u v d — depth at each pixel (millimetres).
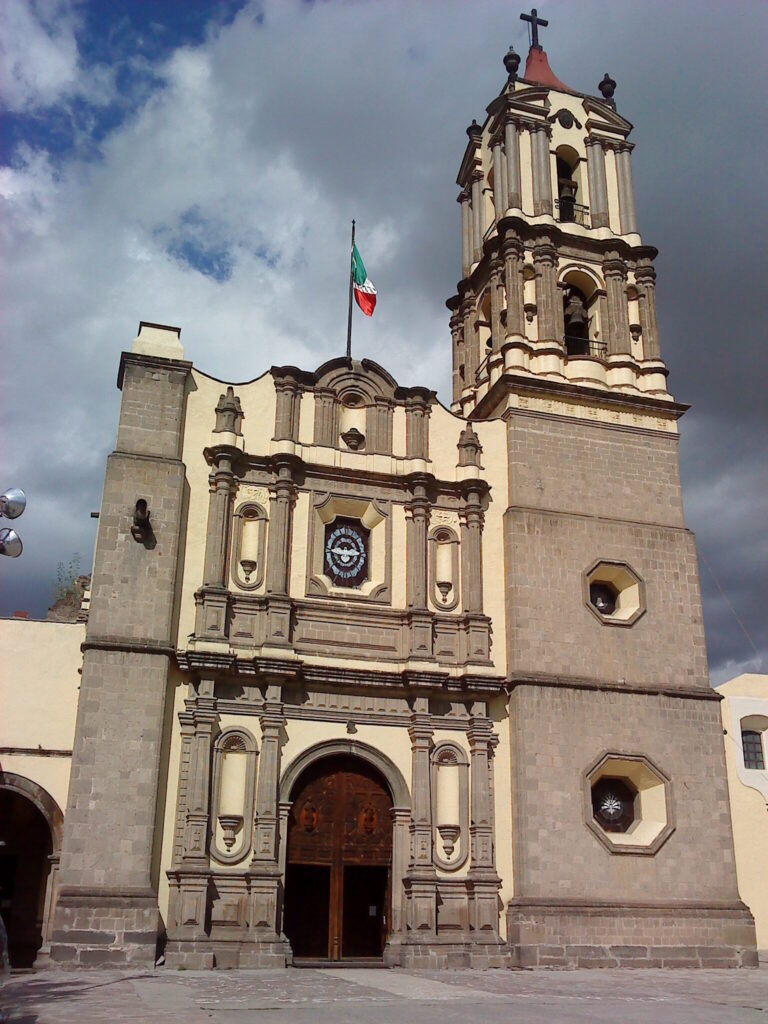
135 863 26953
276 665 29750
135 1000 19172
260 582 31453
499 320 38469
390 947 29109
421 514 33531
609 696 32781
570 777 31453
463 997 21078
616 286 39219
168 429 31703
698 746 33312
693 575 35562
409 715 31391
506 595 33594
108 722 27953
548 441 35750
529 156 40812
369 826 30578
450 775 31250
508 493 34969
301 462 32719
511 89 42344
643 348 38906
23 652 30500
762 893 37625
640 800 33031
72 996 19844
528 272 38938
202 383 33031
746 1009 20031
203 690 29297
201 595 30281
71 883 26438
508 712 32188
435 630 32656
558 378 36781
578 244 39594
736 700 40188
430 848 29922
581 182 41688
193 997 19859
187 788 28328
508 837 30875
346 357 34969
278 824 29078
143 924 26312
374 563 33281
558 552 34094
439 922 29453
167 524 30484
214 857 28094
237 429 32906
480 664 32125
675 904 31047
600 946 29781
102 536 29859
